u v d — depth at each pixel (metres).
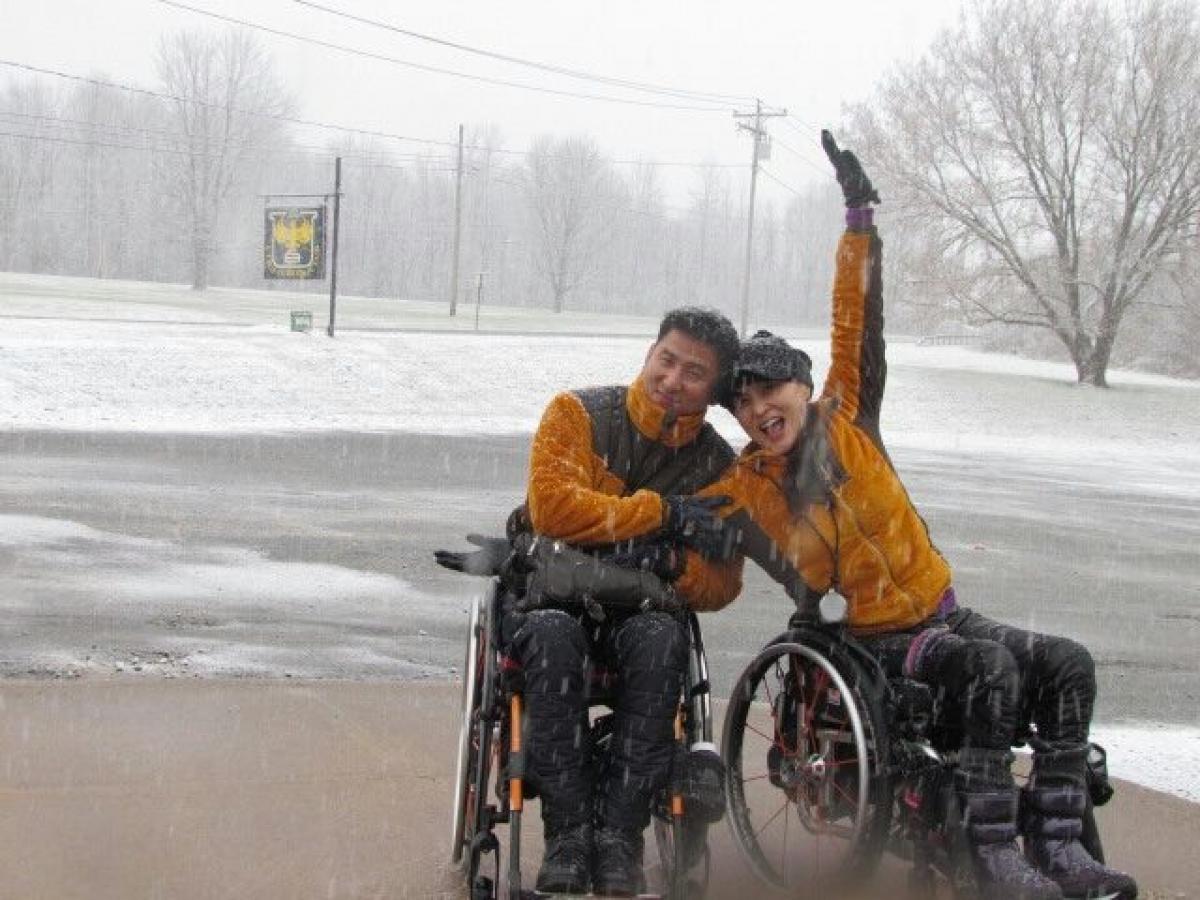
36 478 15.16
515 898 3.85
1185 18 39.75
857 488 4.43
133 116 97.50
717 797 3.93
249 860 4.52
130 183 98.38
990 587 11.79
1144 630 10.16
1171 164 39.53
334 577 10.26
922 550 4.52
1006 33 40.72
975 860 4.09
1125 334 51.97
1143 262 40.00
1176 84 39.38
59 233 97.31
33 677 6.80
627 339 42.06
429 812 5.05
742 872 4.73
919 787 4.21
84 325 32.00
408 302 78.75
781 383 4.36
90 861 4.44
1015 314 41.59
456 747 5.89
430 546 11.97
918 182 41.03
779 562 4.50
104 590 9.26
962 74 41.25
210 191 85.69
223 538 11.83
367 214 108.94
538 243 106.75
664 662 4.03
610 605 4.27
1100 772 4.38
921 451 27.48
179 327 33.41
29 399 23.73
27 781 5.16
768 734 6.48
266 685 6.75
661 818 4.14
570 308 112.31
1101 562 13.73
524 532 4.55
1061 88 40.38
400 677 7.30
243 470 17.19
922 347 55.22
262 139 93.12
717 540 4.23
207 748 5.69
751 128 54.22
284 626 8.46
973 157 41.25
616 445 4.39
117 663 7.21
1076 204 41.16
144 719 6.06
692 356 4.29
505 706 4.26
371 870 4.48
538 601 4.25
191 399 25.70
